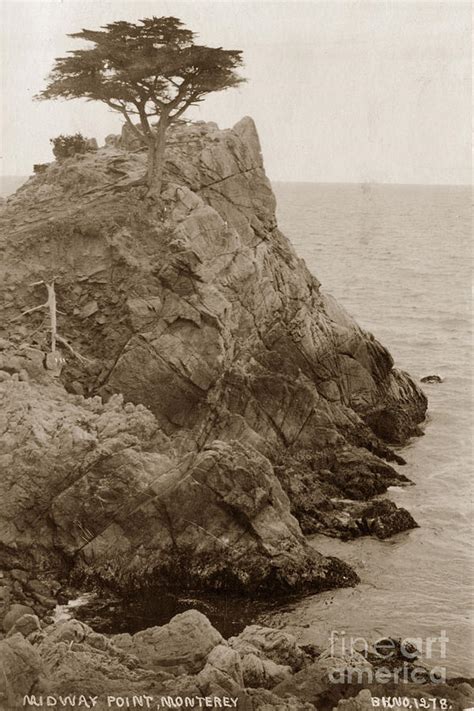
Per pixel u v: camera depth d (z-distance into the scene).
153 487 40.16
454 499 49.06
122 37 52.97
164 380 49.12
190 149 60.38
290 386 51.25
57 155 63.97
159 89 54.94
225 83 55.03
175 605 38.09
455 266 130.75
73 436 41.47
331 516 45.69
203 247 53.00
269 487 40.47
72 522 40.16
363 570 41.31
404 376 63.47
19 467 40.72
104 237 52.62
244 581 38.72
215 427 49.16
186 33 53.31
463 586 39.88
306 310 57.94
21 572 39.25
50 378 47.62
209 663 28.38
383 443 55.69
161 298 50.66
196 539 39.59
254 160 60.03
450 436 59.78
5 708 24.86
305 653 32.56
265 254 57.09
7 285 52.22
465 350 82.69
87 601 38.19
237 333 52.81
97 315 51.31
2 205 59.31
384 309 100.06
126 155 60.62
